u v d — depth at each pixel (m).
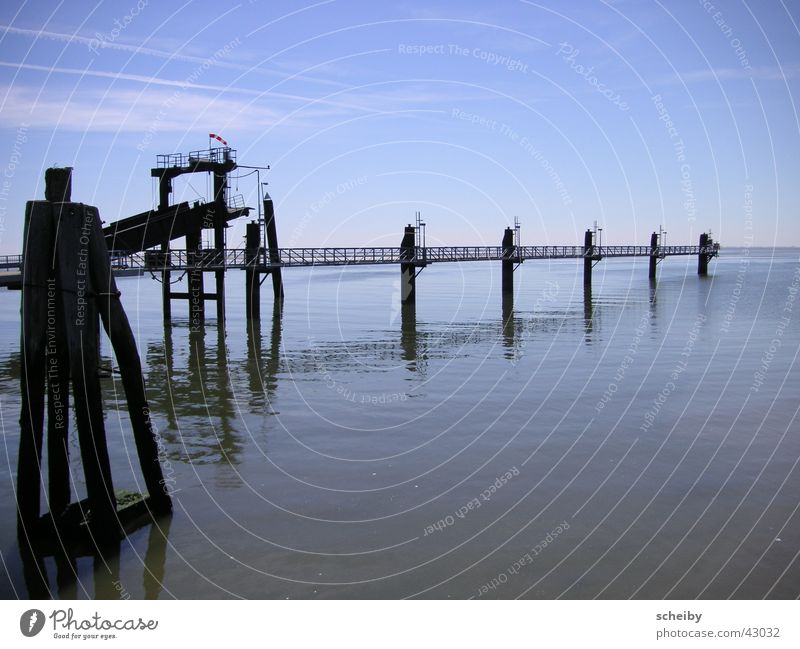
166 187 30.48
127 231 27.69
